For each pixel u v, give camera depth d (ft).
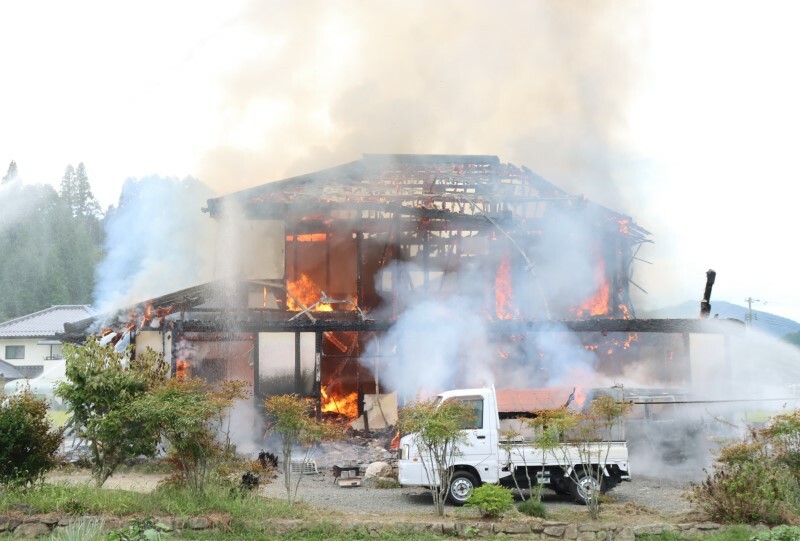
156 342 84.12
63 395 44.04
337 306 100.12
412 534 37.19
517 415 60.44
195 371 84.53
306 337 88.53
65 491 39.99
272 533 36.86
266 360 86.33
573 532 37.27
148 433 42.37
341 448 77.71
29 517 35.88
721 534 36.04
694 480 56.08
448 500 47.91
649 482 55.57
